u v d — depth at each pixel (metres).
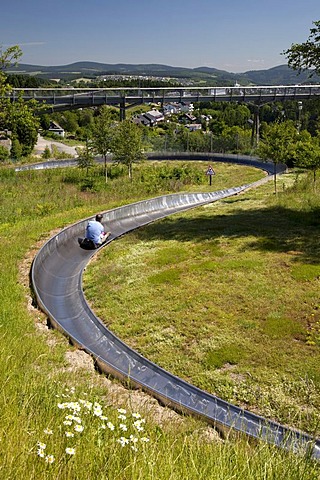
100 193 33.50
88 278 15.05
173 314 11.42
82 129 106.12
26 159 61.34
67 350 9.52
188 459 3.78
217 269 14.20
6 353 7.22
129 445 3.73
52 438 3.50
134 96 62.88
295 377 8.41
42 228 20.09
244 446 4.64
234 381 8.46
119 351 9.92
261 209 23.28
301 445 4.33
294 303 11.38
